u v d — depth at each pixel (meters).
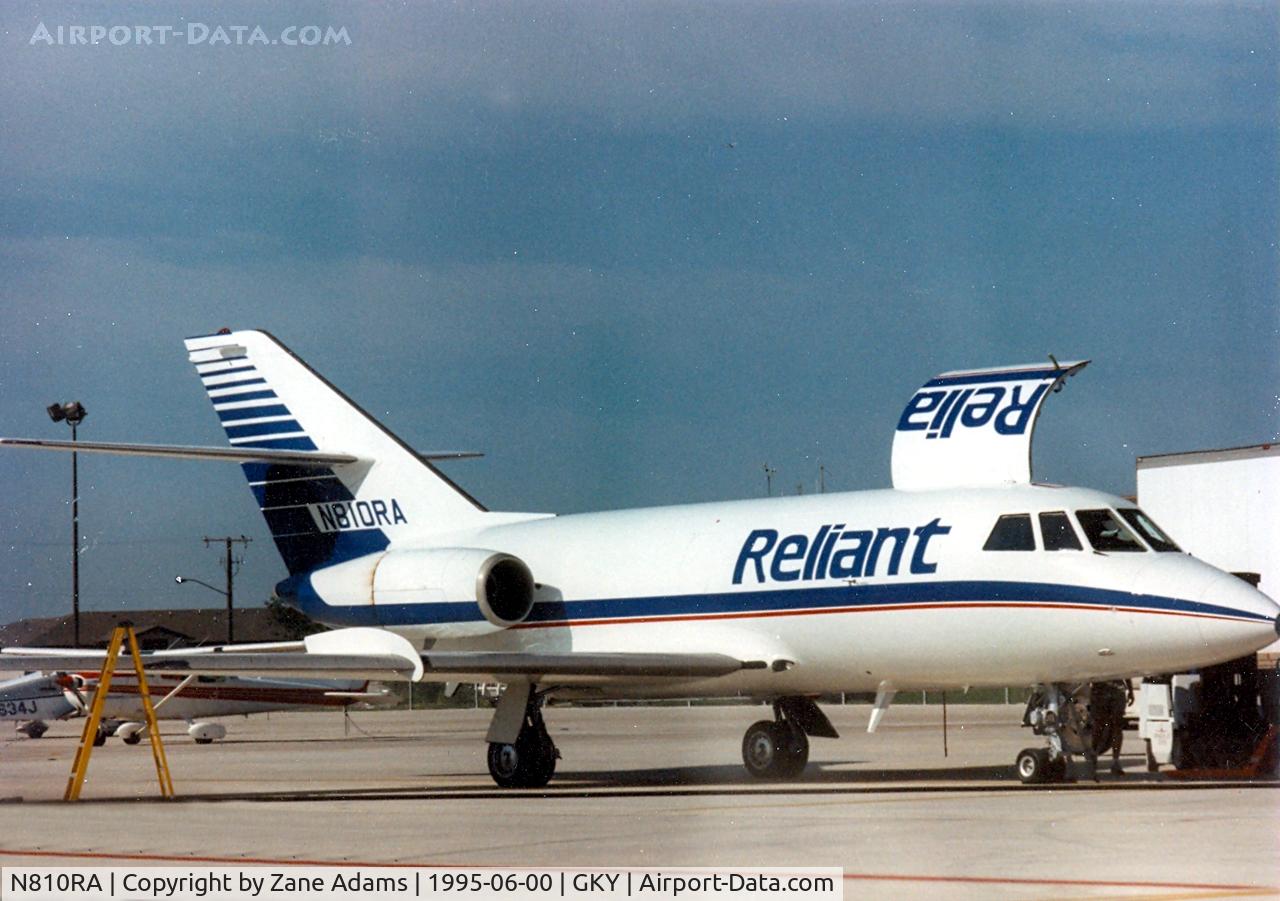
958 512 46.94
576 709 145.62
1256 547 85.00
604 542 55.72
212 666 45.84
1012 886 25.50
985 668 46.34
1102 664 44.50
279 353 63.38
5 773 62.28
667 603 53.03
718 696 55.09
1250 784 46.16
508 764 51.25
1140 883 25.70
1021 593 45.09
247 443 63.81
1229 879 26.08
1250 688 53.22
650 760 66.56
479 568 55.81
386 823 36.25
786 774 53.34
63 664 45.78
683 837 32.47
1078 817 35.47
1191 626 42.59
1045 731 46.62
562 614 55.78
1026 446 47.94
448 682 51.91
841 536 49.25
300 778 57.47
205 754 75.56
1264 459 84.88
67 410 106.06
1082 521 45.12
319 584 60.78
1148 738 52.78
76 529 76.38
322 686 93.62
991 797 41.44
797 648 50.00
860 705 143.00
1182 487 89.50
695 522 54.00
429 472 60.88
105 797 46.97
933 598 46.53
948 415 49.94
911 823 34.62
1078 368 48.41
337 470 62.47
